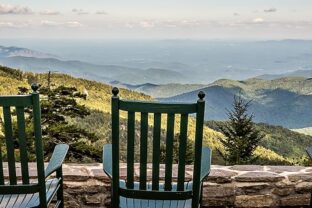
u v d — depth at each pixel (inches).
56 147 94.4
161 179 120.6
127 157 77.3
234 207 125.6
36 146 74.8
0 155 77.1
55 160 85.8
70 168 126.9
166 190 79.0
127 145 76.4
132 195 79.2
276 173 129.0
